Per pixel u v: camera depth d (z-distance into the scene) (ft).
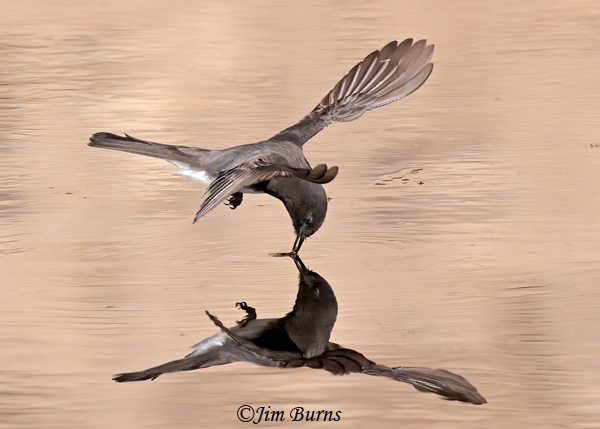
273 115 72.18
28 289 36.42
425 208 48.21
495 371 27.81
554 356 28.84
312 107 74.38
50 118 73.51
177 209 49.75
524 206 48.03
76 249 42.29
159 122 71.15
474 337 30.40
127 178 57.00
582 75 85.20
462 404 25.76
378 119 72.33
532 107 73.82
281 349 29.86
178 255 41.34
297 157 37.45
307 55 96.43
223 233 45.01
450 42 102.63
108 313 33.53
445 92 80.84
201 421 25.02
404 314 32.83
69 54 100.12
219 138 65.26
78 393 26.86
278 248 42.37
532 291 34.99
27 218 47.80
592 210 46.88
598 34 105.09
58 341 30.81
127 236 44.45
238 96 79.66
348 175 55.98
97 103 78.54
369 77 41.34
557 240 41.93
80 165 60.13
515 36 105.40
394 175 55.67
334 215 47.37
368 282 36.81
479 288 35.55
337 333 31.22
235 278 37.86
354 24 114.21
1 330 31.76
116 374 28.14
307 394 26.71
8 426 24.68
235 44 103.96
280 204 50.93
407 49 41.01
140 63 95.35
